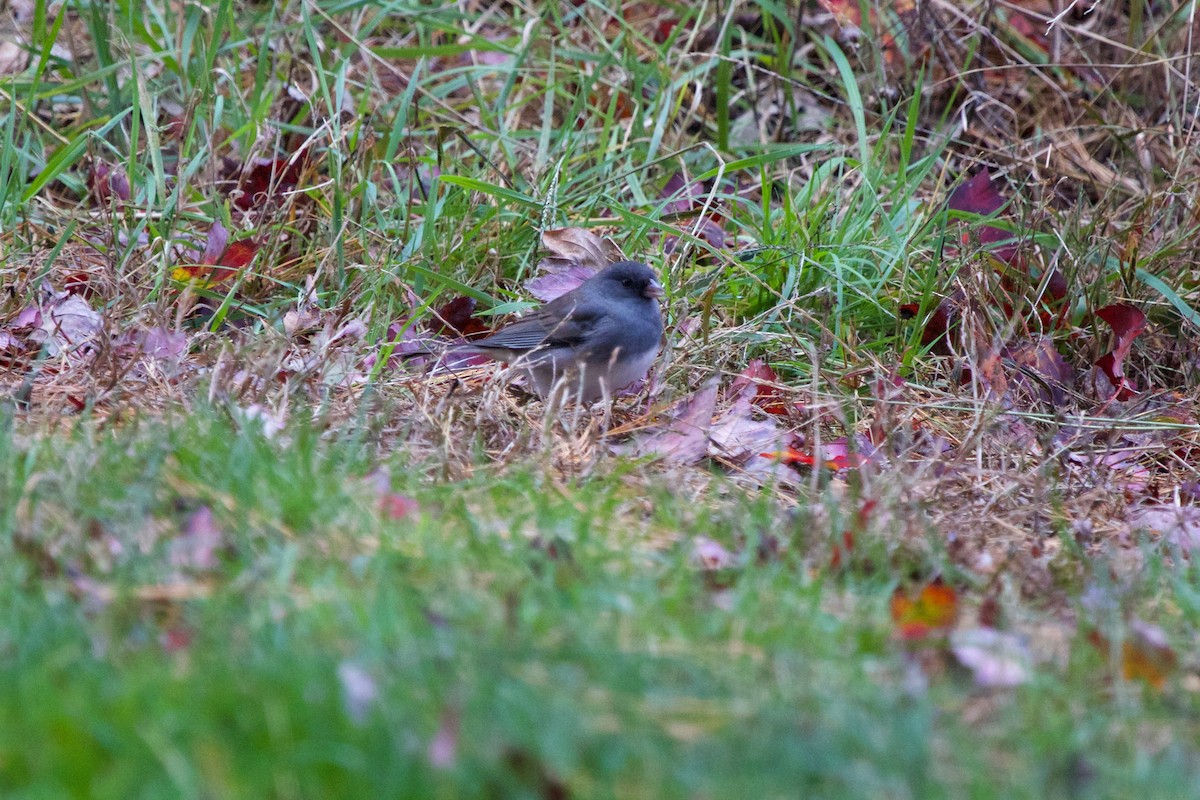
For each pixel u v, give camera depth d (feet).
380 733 13.82
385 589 17.39
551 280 36.40
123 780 12.96
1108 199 40.01
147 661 15.14
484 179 40.91
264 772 13.29
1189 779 15.16
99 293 34.32
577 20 50.93
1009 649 17.99
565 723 14.40
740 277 37.29
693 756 14.30
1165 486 30.22
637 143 44.01
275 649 15.61
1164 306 37.42
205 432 23.89
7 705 13.92
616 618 17.79
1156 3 48.98
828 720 15.31
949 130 46.26
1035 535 25.66
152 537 19.51
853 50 48.98
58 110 44.60
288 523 20.47
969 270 36.76
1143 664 18.26
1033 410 33.76
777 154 39.34
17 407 26.78
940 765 14.88
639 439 29.40
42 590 17.37
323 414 26.55
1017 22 48.78
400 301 35.76
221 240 35.55
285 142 43.50
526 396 34.09
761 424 30.37
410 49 44.29
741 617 18.30
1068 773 14.89
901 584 21.75
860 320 36.81
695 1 50.57
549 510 22.38
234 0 47.60
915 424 32.04
